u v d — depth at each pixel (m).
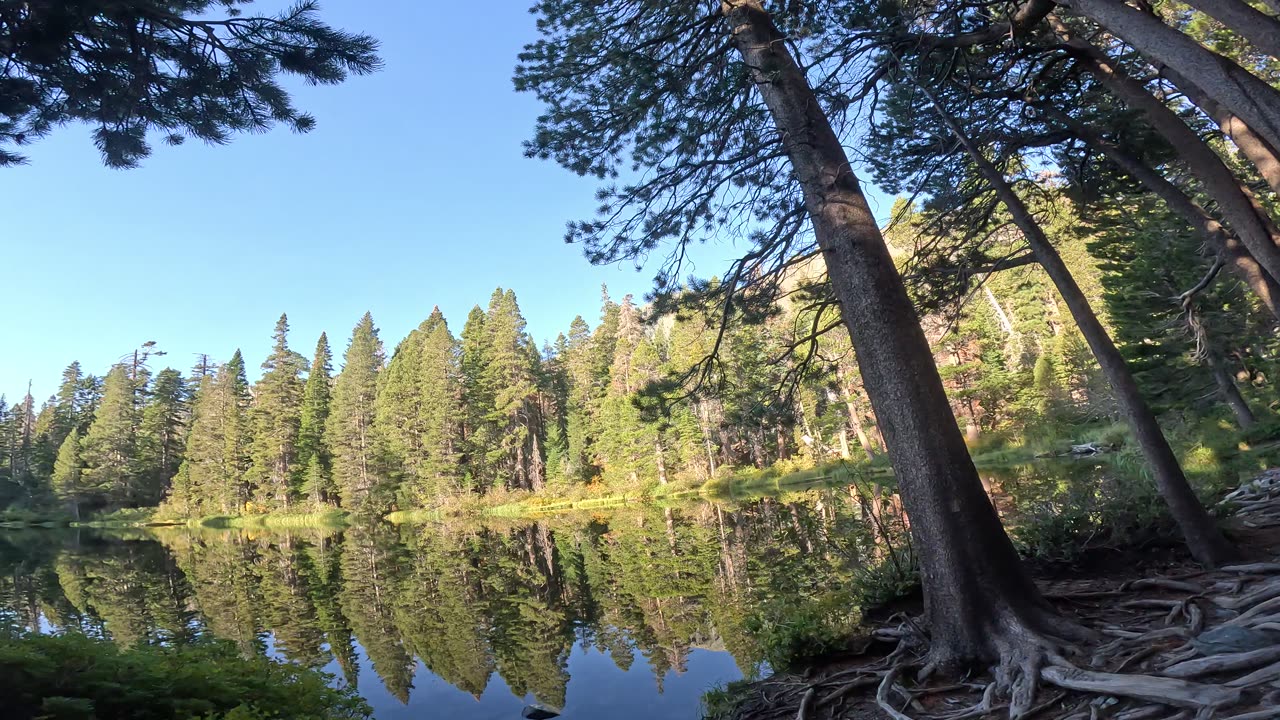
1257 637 3.41
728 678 6.82
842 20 6.59
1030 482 12.93
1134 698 3.28
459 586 15.22
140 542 36.41
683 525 22.69
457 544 25.48
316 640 10.80
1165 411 20.14
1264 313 16.92
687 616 9.76
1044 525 6.52
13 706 3.62
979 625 4.16
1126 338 19.86
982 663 4.09
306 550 27.53
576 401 49.62
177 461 62.97
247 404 61.22
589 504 40.56
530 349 55.22
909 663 4.47
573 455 46.31
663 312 7.12
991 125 7.22
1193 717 2.99
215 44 4.06
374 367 62.12
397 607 13.25
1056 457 23.92
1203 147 5.54
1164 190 6.53
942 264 8.53
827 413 33.72
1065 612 4.72
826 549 8.66
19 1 3.48
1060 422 27.97
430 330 54.00
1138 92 5.84
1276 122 3.35
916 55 6.39
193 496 56.16
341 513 49.59
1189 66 3.68
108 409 59.34
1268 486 8.95
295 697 4.76
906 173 8.19
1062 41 6.25
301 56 4.11
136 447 60.31
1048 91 6.98
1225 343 17.55
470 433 48.84
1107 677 3.41
